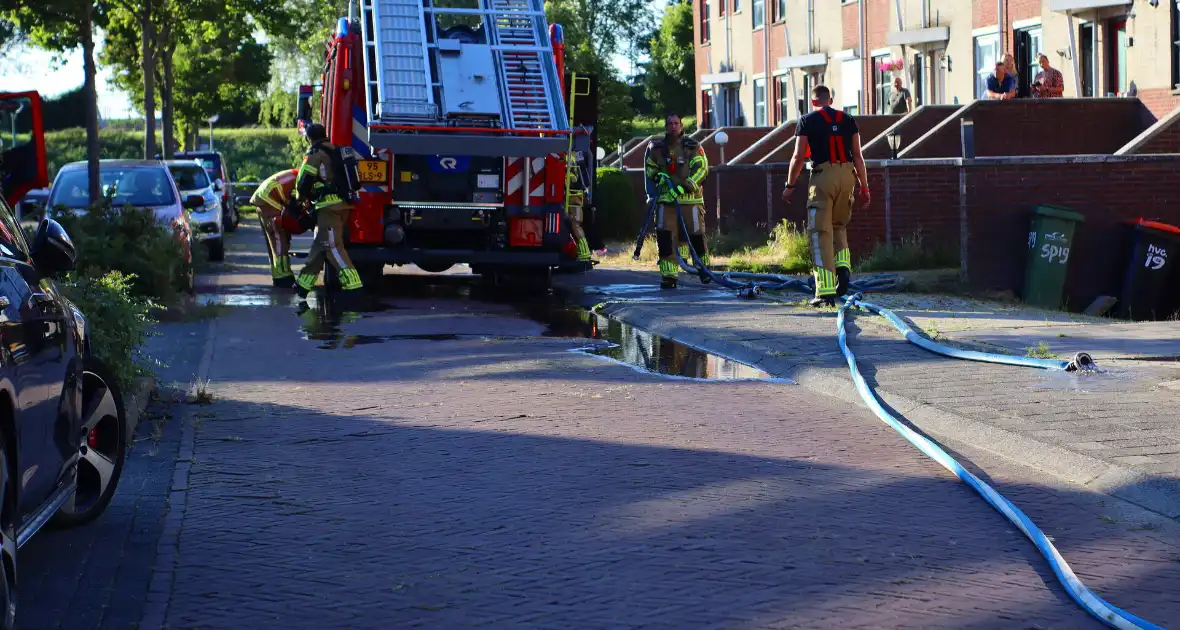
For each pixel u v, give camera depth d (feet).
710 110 146.72
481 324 42.96
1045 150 71.87
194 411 27.68
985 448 23.44
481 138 48.70
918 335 35.35
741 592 15.84
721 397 29.01
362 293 52.85
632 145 107.96
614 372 32.65
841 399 28.60
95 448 19.44
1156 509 19.17
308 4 173.88
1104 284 52.60
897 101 93.61
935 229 59.31
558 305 48.80
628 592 15.90
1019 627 14.58
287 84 195.42
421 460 23.07
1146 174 52.16
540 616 15.11
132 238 47.55
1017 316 41.52
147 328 31.40
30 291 16.28
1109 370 29.48
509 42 50.55
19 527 15.24
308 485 21.38
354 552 17.70
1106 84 78.23
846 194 44.01
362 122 50.80
